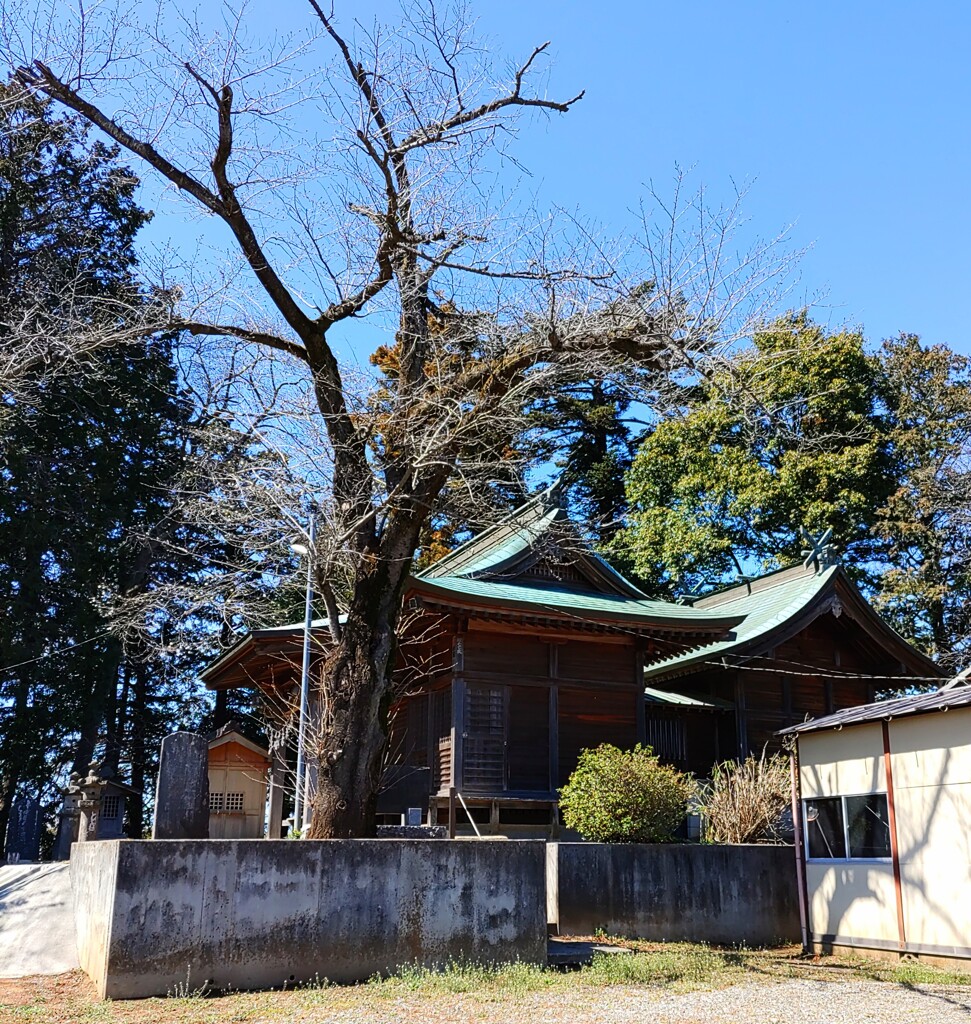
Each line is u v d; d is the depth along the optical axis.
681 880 13.79
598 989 9.46
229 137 11.92
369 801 11.59
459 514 14.82
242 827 19.64
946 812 11.84
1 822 29.95
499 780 18.42
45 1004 8.43
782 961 12.09
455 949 10.16
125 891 8.77
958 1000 9.33
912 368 34.31
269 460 14.39
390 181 12.66
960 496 31.22
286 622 25.58
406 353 13.45
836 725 13.34
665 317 12.21
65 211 25.70
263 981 9.16
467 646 18.77
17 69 11.72
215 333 13.05
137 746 35.03
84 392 27.28
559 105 12.70
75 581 28.97
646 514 34.69
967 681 14.94
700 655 23.02
